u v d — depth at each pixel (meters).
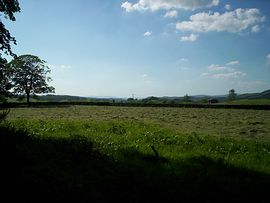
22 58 91.44
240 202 7.73
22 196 7.00
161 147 13.92
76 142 12.23
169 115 48.06
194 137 17.41
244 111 65.62
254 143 16.30
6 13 14.33
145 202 7.39
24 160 8.90
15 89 90.50
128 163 10.30
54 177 8.11
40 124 20.91
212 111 64.81
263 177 9.77
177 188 8.23
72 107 80.19
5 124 12.65
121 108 76.25
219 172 9.98
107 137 15.66
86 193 7.46
